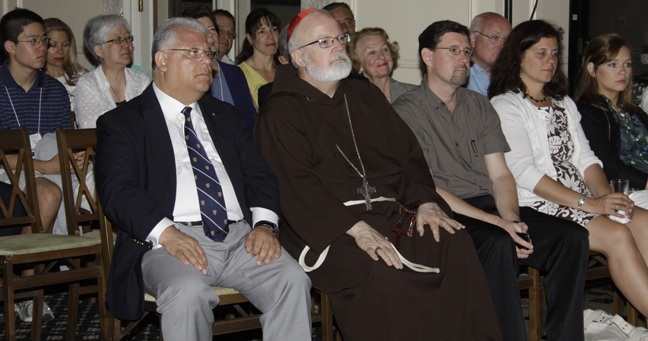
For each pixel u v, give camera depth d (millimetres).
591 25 5746
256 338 3801
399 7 5875
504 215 3518
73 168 3945
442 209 3258
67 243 3365
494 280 3225
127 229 2881
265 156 3201
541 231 3434
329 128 3266
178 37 3025
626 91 4273
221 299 2973
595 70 4207
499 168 3643
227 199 3088
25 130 3635
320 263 3059
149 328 3912
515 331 3225
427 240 3127
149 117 3023
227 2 6180
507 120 3760
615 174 4078
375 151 3324
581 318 3355
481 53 4668
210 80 3068
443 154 3584
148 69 6406
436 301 2984
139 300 2885
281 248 3020
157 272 2832
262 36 4895
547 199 3689
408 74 5922
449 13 5805
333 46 3246
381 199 3246
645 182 4105
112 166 2932
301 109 3250
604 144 4070
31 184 3635
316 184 3111
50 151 4090
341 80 3406
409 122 3578
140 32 6387
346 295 3018
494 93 3902
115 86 4348
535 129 3795
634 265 3475
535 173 3697
